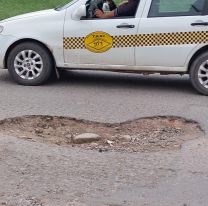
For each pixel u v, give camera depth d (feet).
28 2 55.83
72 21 28.63
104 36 28.32
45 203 17.42
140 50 28.14
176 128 23.85
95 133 23.03
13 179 18.63
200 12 27.76
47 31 28.86
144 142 22.20
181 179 19.02
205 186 18.63
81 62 28.84
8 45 29.37
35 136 22.41
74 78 31.63
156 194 18.08
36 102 26.53
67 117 24.56
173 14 27.96
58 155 20.42
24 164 19.62
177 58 28.02
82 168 19.52
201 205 17.58
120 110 25.70
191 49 27.86
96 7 28.76
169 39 27.89
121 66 28.55
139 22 28.02
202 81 28.40
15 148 20.79
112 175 19.12
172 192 18.22
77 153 20.70
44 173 19.08
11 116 24.38
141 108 26.07
